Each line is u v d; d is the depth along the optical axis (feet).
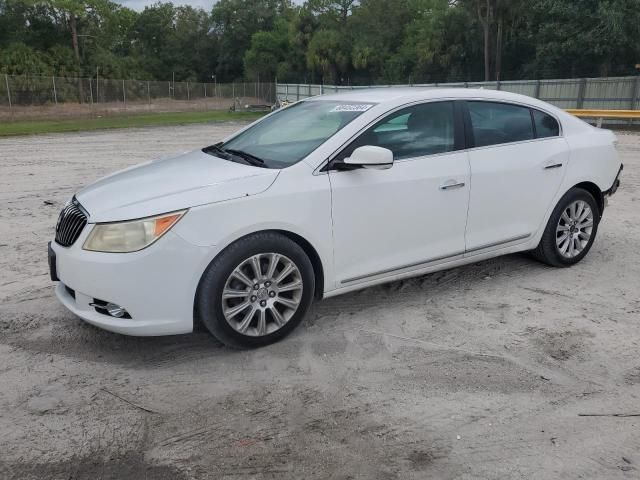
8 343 12.96
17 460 9.07
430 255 14.57
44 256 19.34
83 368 11.91
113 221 11.36
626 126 72.28
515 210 15.92
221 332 11.98
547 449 9.37
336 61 204.03
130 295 11.23
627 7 104.88
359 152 12.58
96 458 9.14
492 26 150.61
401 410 10.43
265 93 171.63
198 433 9.78
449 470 8.88
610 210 25.61
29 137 71.31
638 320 14.10
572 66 120.37
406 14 205.26
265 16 275.18
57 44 215.31
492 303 15.11
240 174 12.53
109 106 132.67
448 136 14.78
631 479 8.68
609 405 10.59
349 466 8.96
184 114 134.10
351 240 13.25
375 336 13.26
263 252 12.07
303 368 11.89
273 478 8.70
